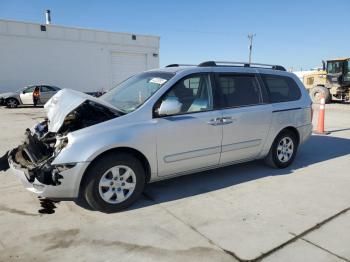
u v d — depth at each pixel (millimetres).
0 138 8633
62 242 3287
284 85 5668
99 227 3590
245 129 4918
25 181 3797
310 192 4633
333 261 2971
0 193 4551
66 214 3895
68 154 3592
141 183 4078
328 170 5688
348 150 7238
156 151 4094
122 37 25938
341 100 21547
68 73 23891
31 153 4031
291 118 5555
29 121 12258
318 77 22688
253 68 5320
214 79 4723
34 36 22234
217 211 3998
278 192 4625
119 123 3883
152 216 3859
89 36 24406
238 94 4965
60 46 23312
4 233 3451
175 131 4199
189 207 4109
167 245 3240
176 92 4328
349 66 20141
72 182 3623
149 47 27469
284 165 5707
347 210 4031
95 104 3988
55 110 4008
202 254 3084
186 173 4539
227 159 4859
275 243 3271
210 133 4527
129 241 3312
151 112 4086
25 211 3977
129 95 4555
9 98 18625
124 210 4012
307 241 3305
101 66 25266
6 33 21250
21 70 22094
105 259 3010
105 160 3766
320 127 9492
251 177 5254
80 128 3875
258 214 3918
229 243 3273
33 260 2982
